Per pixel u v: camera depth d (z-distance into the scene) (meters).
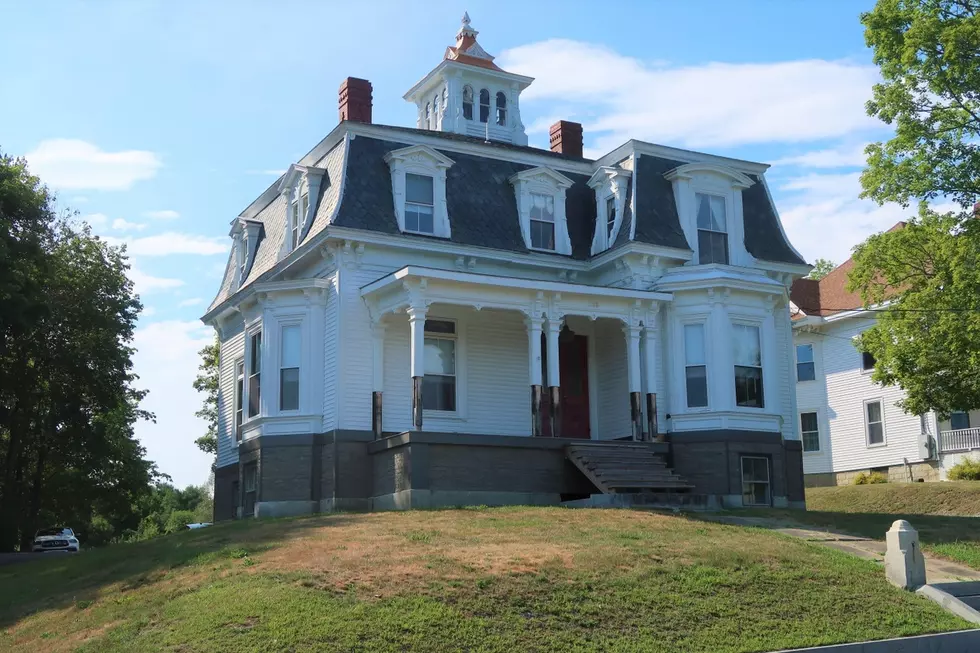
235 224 33.31
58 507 43.91
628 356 26.83
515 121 36.06
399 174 26.78
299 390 25.67
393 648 12.48
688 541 17.89
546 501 24.69
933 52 26.73
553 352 25.67
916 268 29.05
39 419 37.03
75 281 36.62
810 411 44.09
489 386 27.34
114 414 43.75
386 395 25.70
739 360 27.34
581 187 30.34
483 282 24.58
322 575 14.76
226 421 32.00
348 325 25.36
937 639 14.32
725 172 29.62
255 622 13.10
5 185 32.00
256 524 20.75
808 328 44.00
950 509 32.22
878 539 20.59
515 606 14.02
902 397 39.94
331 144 27.98
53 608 16.03
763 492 26.97
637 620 14.01
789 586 15.85
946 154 27.27
